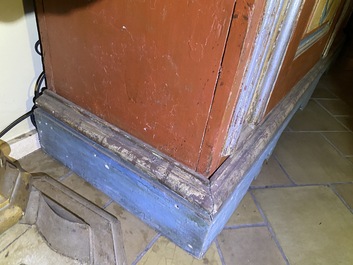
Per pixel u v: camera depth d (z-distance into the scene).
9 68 0.79
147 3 0.53
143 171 0.71
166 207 0.72
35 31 0.80
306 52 0.93
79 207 0.82
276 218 0.94
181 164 0.68
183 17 0.50
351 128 1.55
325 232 0.93
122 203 0.85
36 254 0.63
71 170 0.93
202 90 0.56
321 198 1.06
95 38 0.65
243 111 0.62
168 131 0.66
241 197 0.93
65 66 0.76
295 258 0.83
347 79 2.12
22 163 0.92
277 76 0.68
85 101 0.78
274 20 0.54
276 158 1.21
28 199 0.63
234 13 0.45
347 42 2.47
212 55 0.51
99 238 0.75
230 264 0.78
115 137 0.75
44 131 0.90
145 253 0.76
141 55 0.60
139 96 0.66
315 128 1.49
